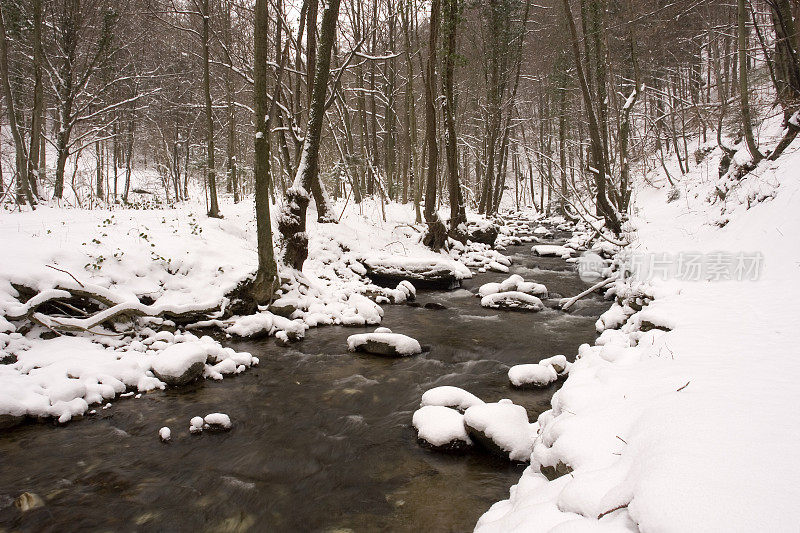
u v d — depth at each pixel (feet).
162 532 13.01
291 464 16.43
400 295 40.88
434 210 59.11
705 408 10.52
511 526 9.09
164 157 109.60
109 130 83.92
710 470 7.67
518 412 17.67
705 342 17.26
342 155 67.46
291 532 12.93
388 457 16.79
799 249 28.89
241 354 26.02
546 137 124.98
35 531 13.03
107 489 14.96
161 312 28.76
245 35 65.05
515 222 112.78
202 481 15.42
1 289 24.67
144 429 18.88
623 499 7.84
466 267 53.72
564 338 30.73
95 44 65.57
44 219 36.29
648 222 65.46
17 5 54.03
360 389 22.93
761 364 14.05
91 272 29.01
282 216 38.09
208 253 35.81
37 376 20.65
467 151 126.93
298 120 58.29
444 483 15.06
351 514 13.61
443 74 62.39
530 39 114.93
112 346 25.63
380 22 81.56
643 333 20.95
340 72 49.85
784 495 6.85
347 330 32.81
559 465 11.13
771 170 41.39
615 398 13.26
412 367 25.80
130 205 63.57
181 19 63.41
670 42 81.41
